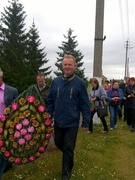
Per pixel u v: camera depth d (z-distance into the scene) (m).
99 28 5.30
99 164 3.03
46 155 3.17
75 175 2.65
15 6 19.05
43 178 2.57
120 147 3.76
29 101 2.44
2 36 18.47
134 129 4.80
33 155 2.51
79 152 3.35
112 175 2.74
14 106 2.41
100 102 4.46
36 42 20.08
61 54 23.00
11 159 2.45
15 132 2.43
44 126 2.50
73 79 2.42
